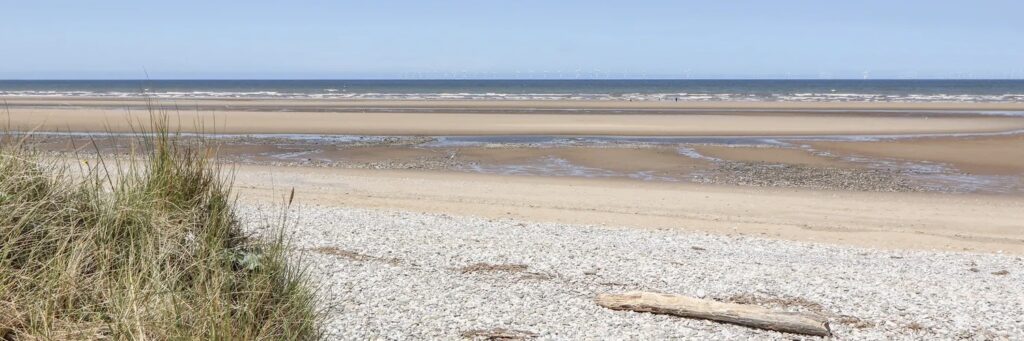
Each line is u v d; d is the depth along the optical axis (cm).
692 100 7412
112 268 514
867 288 869
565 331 654
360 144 3003
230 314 494
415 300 728
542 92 10531
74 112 4591
